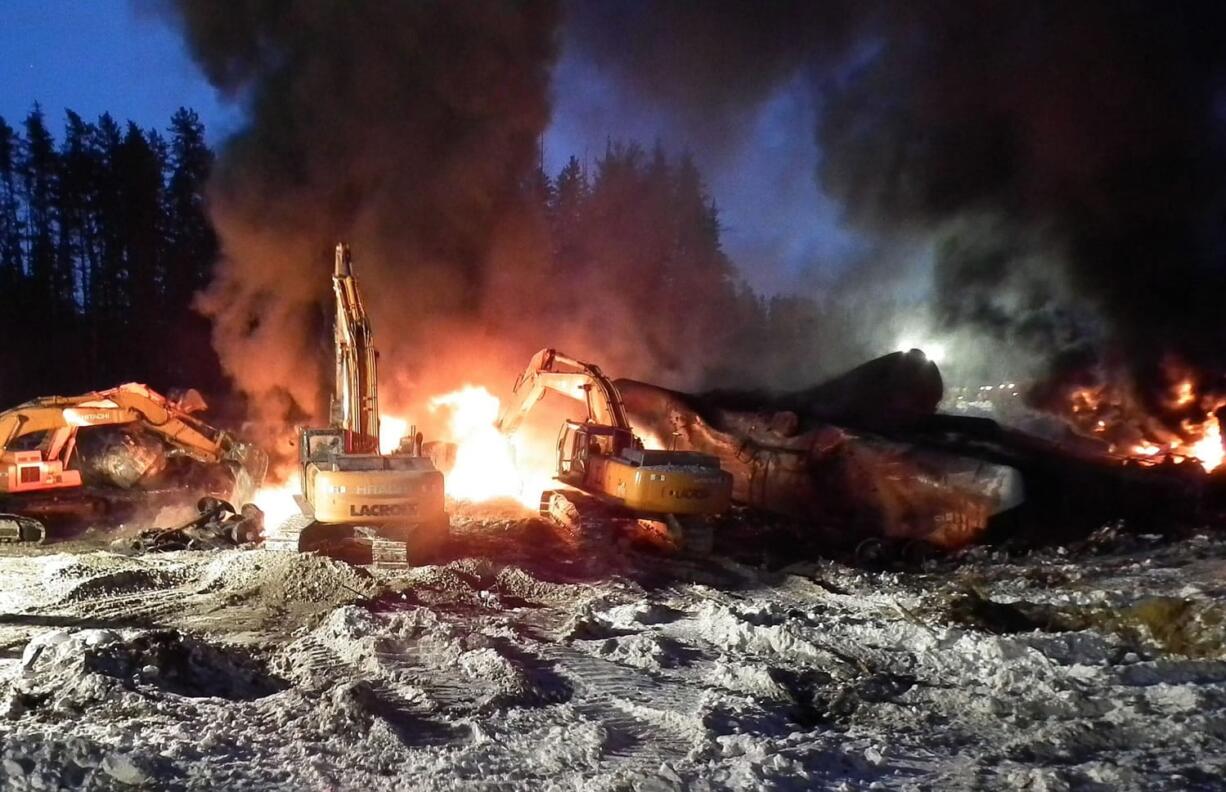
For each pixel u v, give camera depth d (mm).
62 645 7965
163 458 18188
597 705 7551
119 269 44281
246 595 11617
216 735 6301
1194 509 17766
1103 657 8898
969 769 6027
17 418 16109
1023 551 16234
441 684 7961
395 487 12875
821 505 18594
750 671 8188
